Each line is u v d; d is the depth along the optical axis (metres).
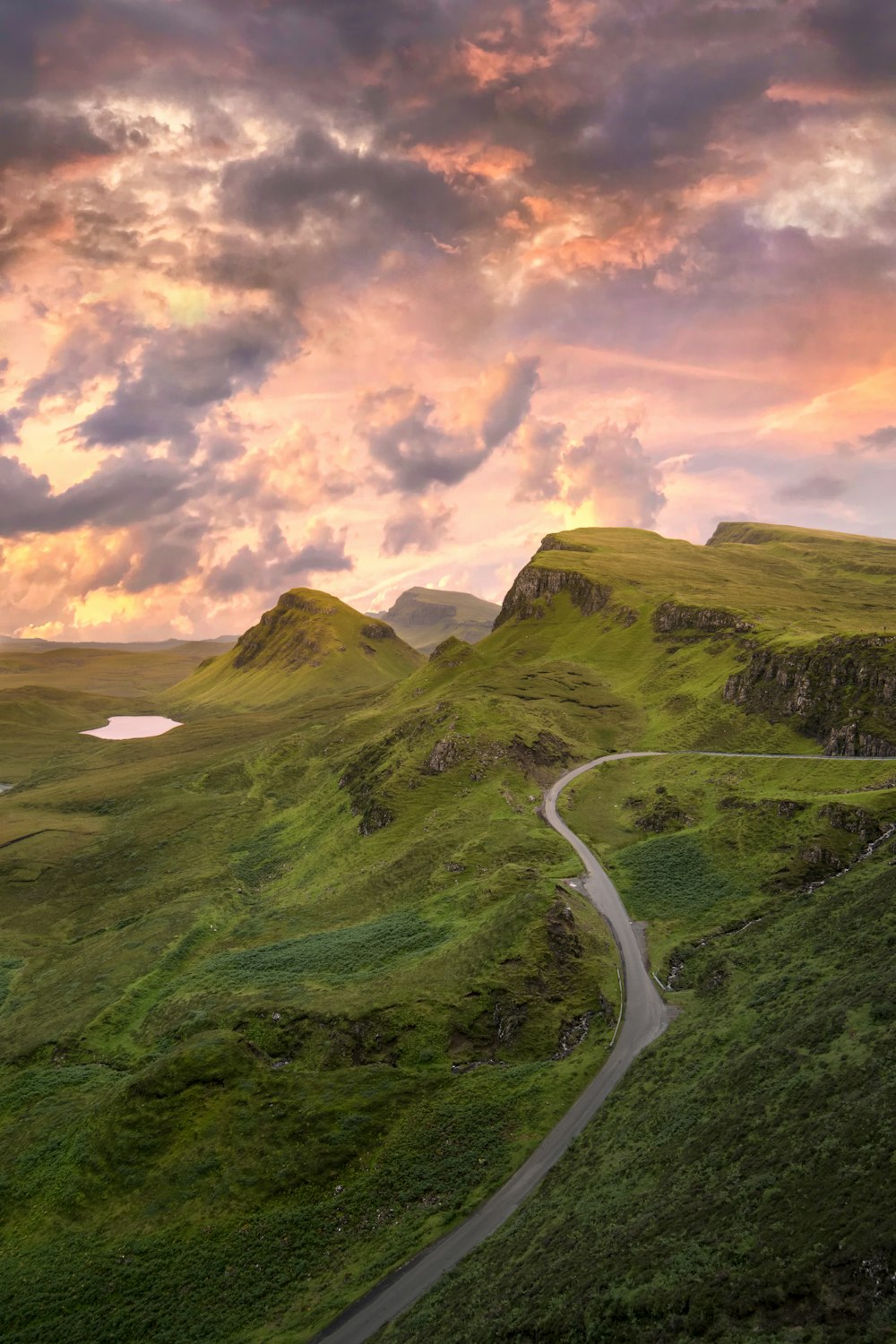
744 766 146.38
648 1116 57.84
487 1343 38.75
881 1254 30.25
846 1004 55.66
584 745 181.50
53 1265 61.47
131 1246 61.72
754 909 95.06
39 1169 73.62
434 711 195.75
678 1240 38.84
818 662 165.25
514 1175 59.28
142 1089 78.12
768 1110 47.38
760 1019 64.25
